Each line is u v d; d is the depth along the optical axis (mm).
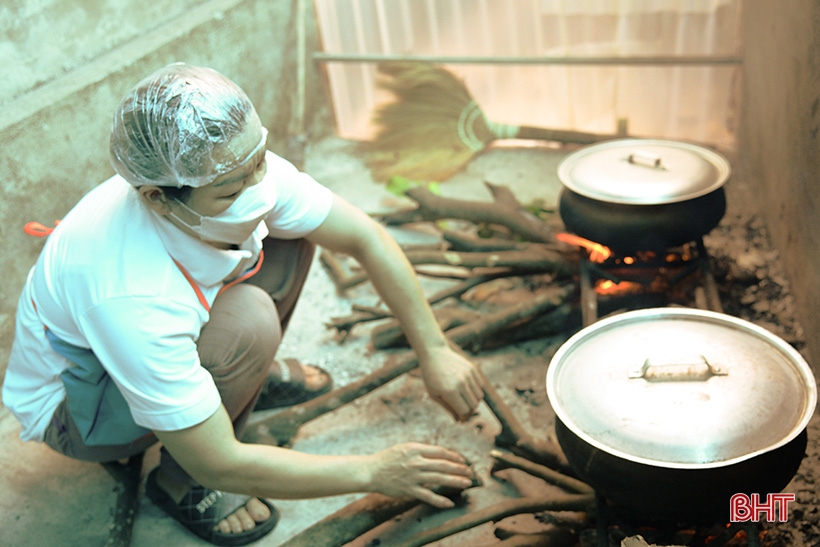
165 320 1381
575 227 2170
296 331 2539
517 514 1721
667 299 2293
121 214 1420
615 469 1381
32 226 1654
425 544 1690
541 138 3348
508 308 2301
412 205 3127
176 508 1858
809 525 1688
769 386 1441
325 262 2756
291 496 1578
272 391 2164
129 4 2732
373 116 3475
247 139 1248
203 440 1449
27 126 2281
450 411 1887
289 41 3461
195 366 1438
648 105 3371
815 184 2113
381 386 2170
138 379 1385
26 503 1983
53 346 1539
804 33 2219
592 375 1539
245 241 1530
